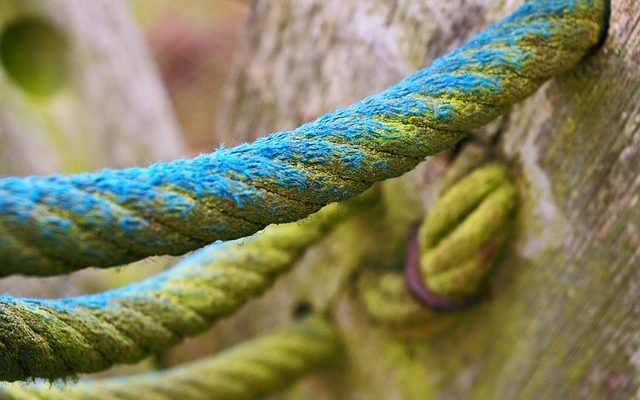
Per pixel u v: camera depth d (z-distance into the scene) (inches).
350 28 30.2
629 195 27.2
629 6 26.0
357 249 31.5
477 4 27.9
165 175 23.4
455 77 25.2
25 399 27.9
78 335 25.9
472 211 29.0
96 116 36.6
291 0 31.3
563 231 28.4
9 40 35.5
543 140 28.0
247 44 32.6
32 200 22.6
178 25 56.9
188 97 55.3
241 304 28.8
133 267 34.8
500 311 29.9
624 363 28.2
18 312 25.1
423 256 29.7
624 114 26.8
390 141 24.6
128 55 37.9
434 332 30.8
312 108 31.5
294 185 24.0
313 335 32.6
